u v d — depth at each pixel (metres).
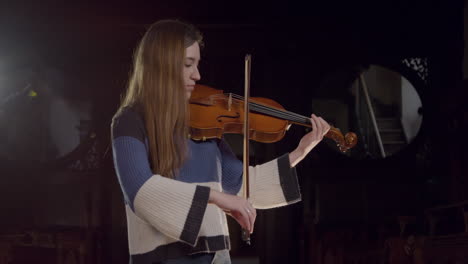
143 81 1.72
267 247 7.93
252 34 8.27
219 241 1.68
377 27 8.22
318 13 8.23
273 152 8.06
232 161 1.97
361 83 9.52
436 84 8.10
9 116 8.72
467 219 4.89
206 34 8.32
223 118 2.39
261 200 1.99
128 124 1.65
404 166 8.11
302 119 2.45
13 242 6.41
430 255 4.12
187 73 1.75
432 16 8.14
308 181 8.10
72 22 8.51
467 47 7.99
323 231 7.73
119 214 8.23
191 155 1.74
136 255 1.65
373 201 8.05
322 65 8.27
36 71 8.62
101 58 8.50
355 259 6.50
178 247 1.63
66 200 8.42
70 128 9.27
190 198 1.55
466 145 6.05
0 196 8.46
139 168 1.58
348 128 9.25
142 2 8.40
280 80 8.20
